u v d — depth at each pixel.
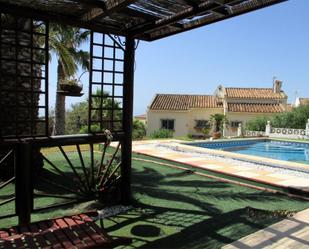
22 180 4.55
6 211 5.62
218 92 36.16
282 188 7.53
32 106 4.77
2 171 7.97
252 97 33.59
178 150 13.99
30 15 4.56
